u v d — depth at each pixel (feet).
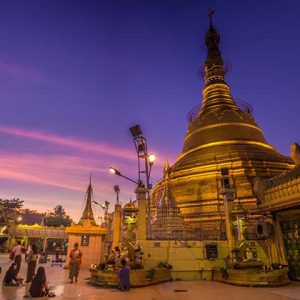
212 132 116.16
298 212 57.88
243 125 116.57
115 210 89.61
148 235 67.21
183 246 63.46
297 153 62.34
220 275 57.47
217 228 77.97
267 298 38.17
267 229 62.95
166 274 58.54
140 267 53.98
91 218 115.55
